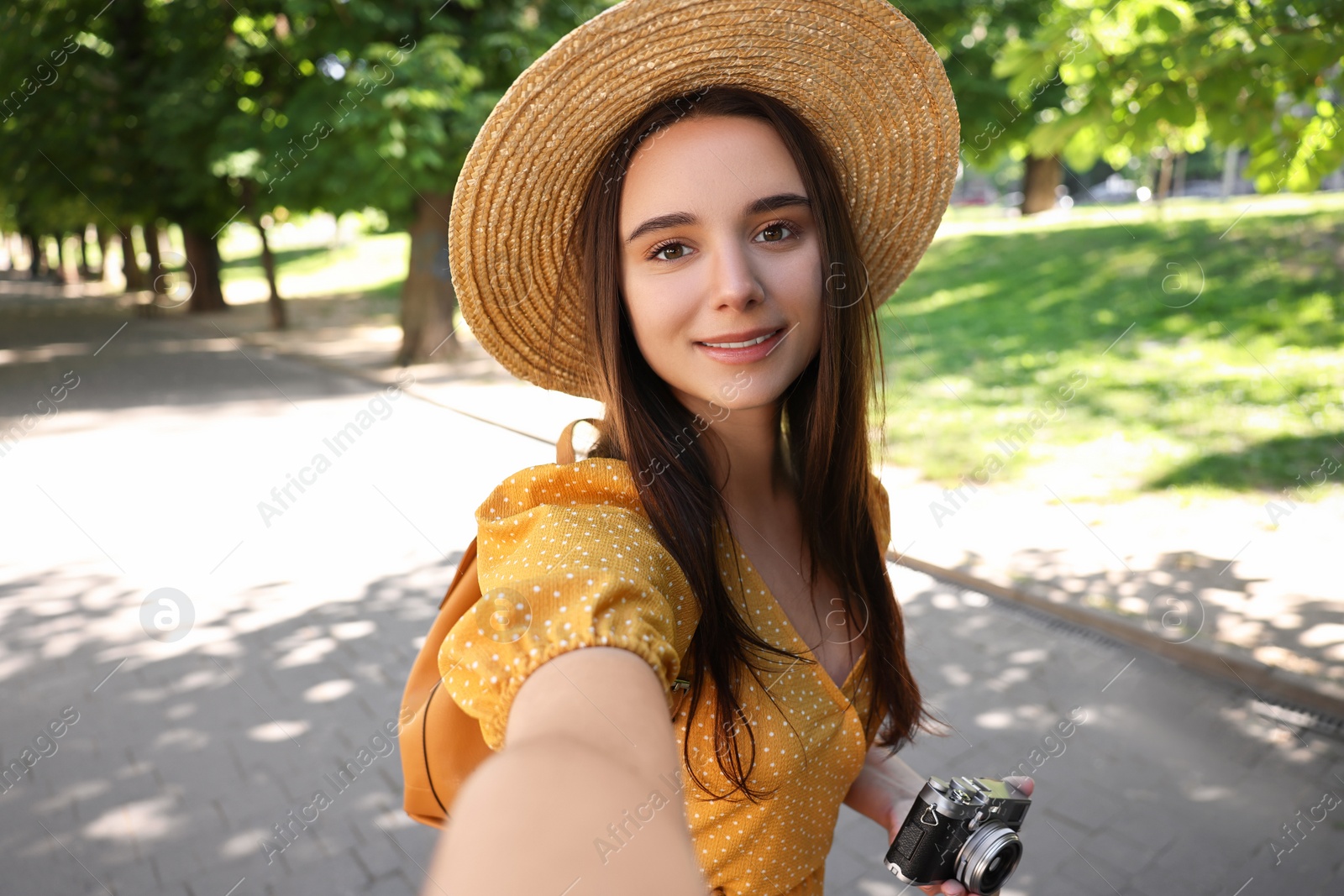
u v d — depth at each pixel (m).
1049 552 5.20
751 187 0.93
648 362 0.99
